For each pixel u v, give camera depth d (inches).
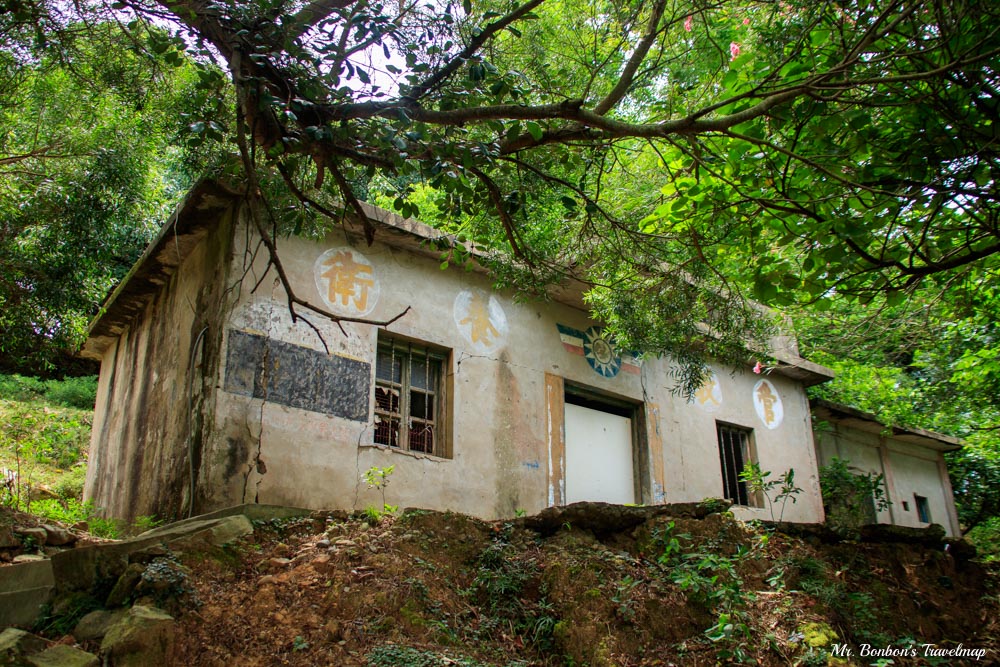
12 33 284.4
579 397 445.1
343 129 213.6
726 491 499.5
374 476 334.6
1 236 373.7
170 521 305.6
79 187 365.4
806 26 240.5
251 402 309.9
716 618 245.9
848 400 654.5
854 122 234.1
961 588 323.3
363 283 357.7
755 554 275.9
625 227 281.6
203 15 205.3
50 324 402.9
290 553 235.0
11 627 187.0
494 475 380.2
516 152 249.0
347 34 211.8
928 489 703.1
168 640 180.1
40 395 623.2
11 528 253.8
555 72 288.7
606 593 240.5
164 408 348.8
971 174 245.4
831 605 274.8
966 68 227.0
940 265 259.9
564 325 439.8
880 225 262.2
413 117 217.2
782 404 557.6
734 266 365.7
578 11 290.2
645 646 230.5
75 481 493.0
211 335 318.7
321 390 330.0
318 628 203.5
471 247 339.6
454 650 210.1
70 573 206.4
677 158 274.8
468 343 390.0
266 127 208.7
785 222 261.3
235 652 191.3
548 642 225.6
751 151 255.4
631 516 283.9
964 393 560.1
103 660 173.2
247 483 299.9
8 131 368.5
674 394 481.1
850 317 474.9
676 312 349.1
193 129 200.5
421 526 257.4
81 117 368.5
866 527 332.5
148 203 425.1
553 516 278.4
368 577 222.5
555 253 323.0
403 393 365.4
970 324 405.1
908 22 233.5
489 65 209.5
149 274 390.0
